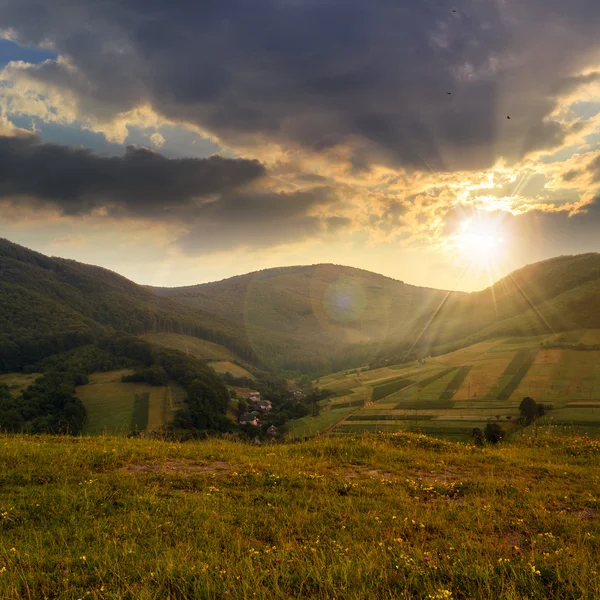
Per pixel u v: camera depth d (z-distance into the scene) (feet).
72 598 18.07
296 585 19.22
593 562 21.75
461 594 18.81
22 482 32.53
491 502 31.99
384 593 18.51
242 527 26.04
